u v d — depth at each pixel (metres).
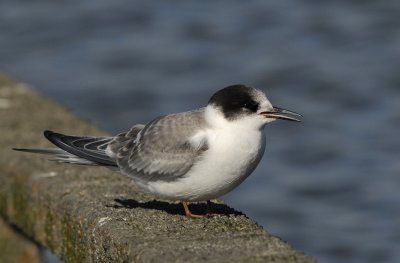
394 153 17.03
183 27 24.12
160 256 6.18
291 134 18.06
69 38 23.06
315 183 16.03
